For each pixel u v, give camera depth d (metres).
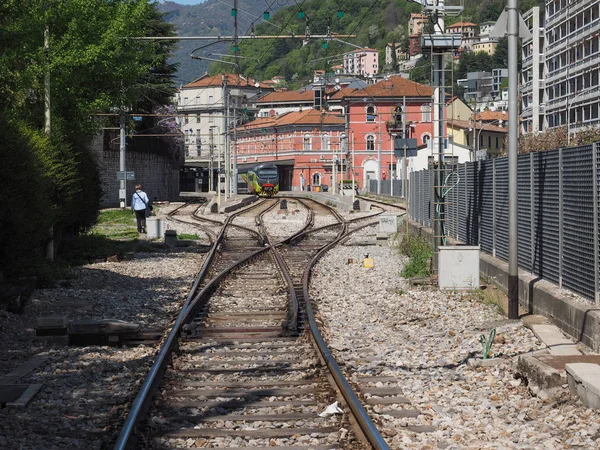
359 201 60.88
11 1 20.33
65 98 26.09
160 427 8.41
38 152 20.41
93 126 28.36
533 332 13.41
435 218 21.53
